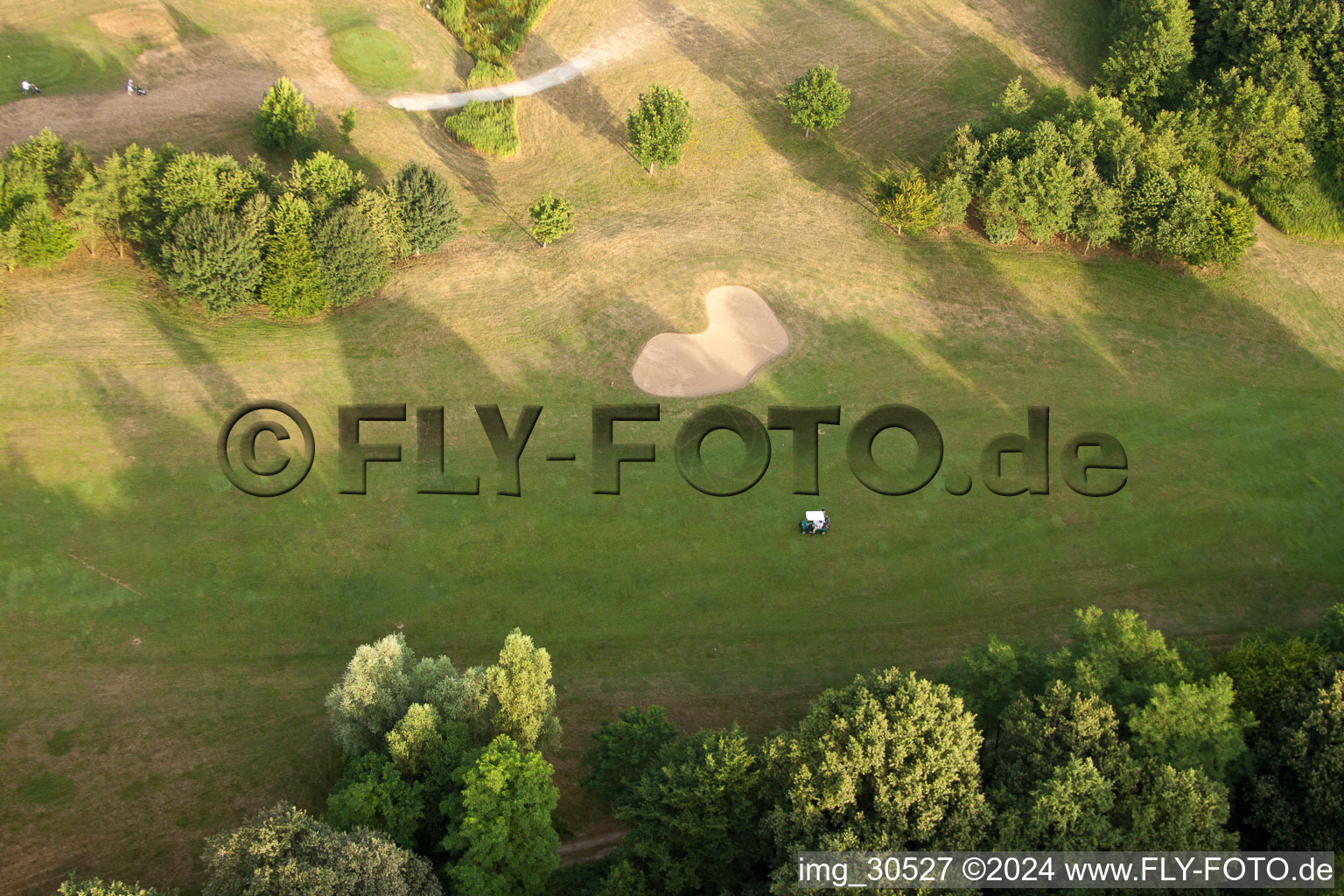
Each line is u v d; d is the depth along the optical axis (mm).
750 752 48750
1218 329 78812
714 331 77438
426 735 46375
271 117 82562
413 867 41781
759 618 61562
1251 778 46375
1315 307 80125
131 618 57938
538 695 48562
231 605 59375
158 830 49875
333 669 57562
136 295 73125
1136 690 47344
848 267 82312
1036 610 62219
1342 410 73188
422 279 78438
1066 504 67500
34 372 68000
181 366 70062
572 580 62562
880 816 42469
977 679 50156
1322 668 47906
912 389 74188
